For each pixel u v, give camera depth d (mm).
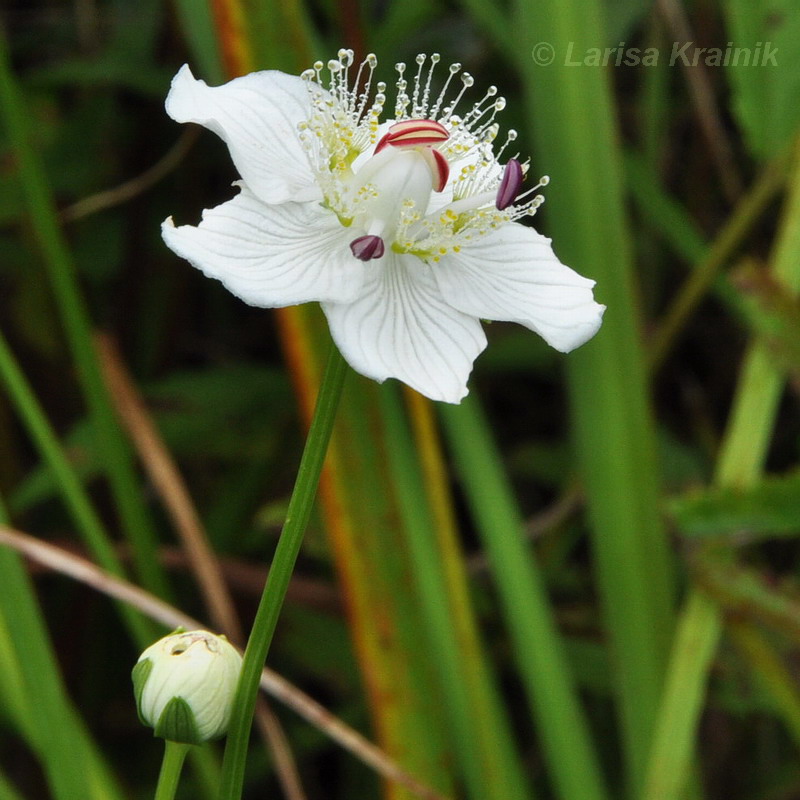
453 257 176
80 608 244
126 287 261
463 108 256
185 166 260
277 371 250
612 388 213
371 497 204
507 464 260
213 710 165
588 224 214
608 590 213
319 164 174
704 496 210
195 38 213
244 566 239
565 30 214
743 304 221
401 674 203
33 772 240
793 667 212
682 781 203
